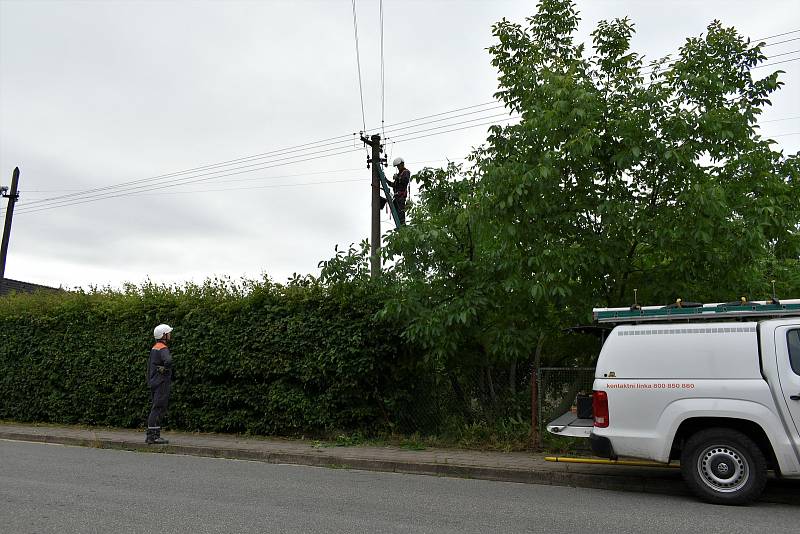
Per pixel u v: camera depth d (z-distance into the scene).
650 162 9.46
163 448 11.20
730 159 9.61
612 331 7.64
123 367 13.66
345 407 11.58
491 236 10.46
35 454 10.74
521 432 10.48
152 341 13.40
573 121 9.23
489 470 8.66
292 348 11.77
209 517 6.18
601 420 7.44
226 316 12.59
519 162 9.88
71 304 14.62
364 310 11.30
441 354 10.16
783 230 9.31
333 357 11.27
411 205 11.18
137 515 6.25
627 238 9.59
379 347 11.31
